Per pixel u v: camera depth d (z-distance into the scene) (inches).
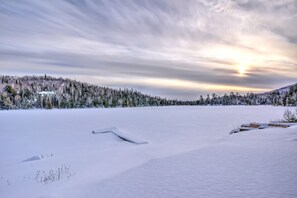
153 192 225.9
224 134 1293.1
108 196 235.0
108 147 948.0
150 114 3494.1
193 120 2317.9
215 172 265.7
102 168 478.0
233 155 345.4
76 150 909.2
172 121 2253.9
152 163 338.0
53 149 954.7
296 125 729.6
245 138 526.6
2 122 2236.7
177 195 210.8
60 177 433.4
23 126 1877.5
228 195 198.2
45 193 315.9
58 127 1796.3
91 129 1657.2
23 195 336.5
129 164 493.4
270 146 399.2
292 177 228.4
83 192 267.9
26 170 530.6
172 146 764.0
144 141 1075.9
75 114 3567.9
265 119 2156.7
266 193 195.0
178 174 272.8
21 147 1010.1
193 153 382.9
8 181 445.7
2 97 5191.9
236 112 3671.3
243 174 249.8
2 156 844.0
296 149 359.3
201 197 200.4
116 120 2442.2
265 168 265.4
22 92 5689.0
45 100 5629.9
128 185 257.6
